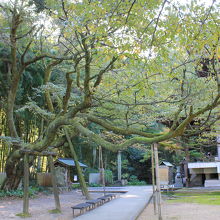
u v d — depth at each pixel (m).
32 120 17.05
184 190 16.62
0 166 18.09
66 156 23.45
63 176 18.98
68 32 7.02
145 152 24.31
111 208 10.00
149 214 9.15
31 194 14.25
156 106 9.45
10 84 13.02
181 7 5.03
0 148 18.19
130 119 9.85
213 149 21.98
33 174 19.84
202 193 15.41
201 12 5.04
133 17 5.20
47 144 9.17
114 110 9.66
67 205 11.44
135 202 11.58
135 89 7.50
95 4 5.02
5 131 16.72
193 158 20.97
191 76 7.38
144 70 6.31
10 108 12.57
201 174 20.17
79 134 14.94
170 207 10.63
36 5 9.52
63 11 6.99
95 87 7.53
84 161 26.55
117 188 20.19
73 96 11.45
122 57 5.86
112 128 8.19
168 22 5.13
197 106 8.02
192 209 9.92
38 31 10.35
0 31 10.50
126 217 8.16
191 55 6.17
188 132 7.91
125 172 29.22
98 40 5.66
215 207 10.20
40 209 10.16
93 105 7.96
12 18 10.28
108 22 5.27
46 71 12.48
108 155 28.73
